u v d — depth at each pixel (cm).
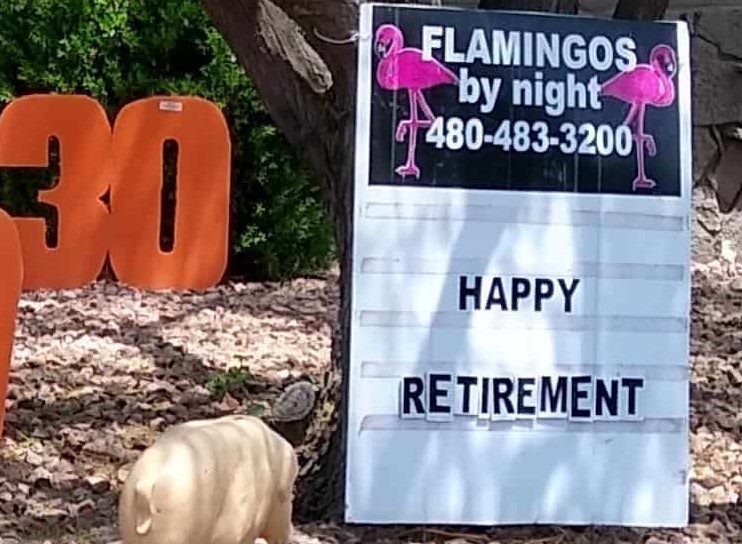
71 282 1127
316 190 1214
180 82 1191
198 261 1139
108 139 1128
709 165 1293
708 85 1286
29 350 895
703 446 697
